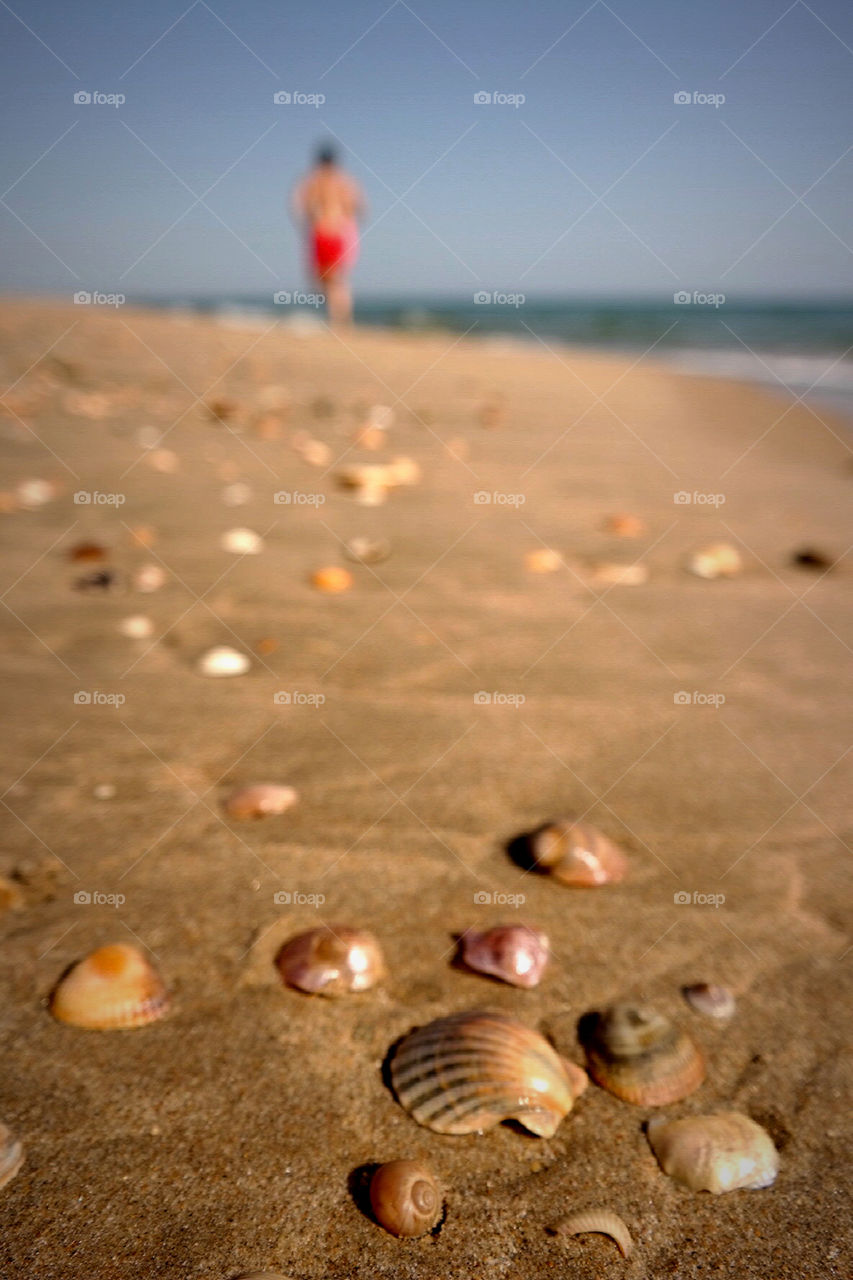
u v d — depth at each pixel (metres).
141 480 4.95
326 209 11.70
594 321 23.66
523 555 3.90
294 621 3.13
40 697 2.55
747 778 2.24
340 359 10.86
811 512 4.78
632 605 3.38
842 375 10.70
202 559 3.72
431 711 2.53
